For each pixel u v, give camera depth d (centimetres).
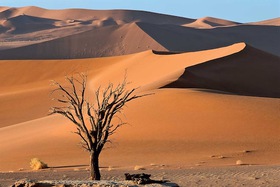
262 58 12400
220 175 3375
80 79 13612
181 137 5731
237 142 5500
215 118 6128
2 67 14950
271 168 3850
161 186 2098
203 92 7256
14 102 11550
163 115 6309
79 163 4816
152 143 5569
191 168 4075
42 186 2061
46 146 5778
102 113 2972
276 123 5912
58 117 8494
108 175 3500
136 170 3922
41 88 12594
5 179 3353
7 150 5841
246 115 6138
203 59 12200
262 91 11175
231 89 10762
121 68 13062
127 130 5997
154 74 11638
